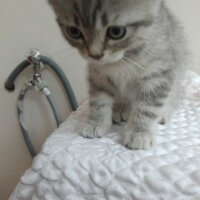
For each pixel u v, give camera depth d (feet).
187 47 0.77
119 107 0.63
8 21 0.79
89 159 0.44
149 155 0.44
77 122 0.59
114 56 0.47
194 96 0.78
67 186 0.41
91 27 0.43
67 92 0.83
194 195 0.35
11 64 0.84
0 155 0.94
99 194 0.40
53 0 0.48
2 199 0.98
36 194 0.44
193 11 0.84
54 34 0.80
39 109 0.88
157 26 0.50
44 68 0.83
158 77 0.54
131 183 0.38
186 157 0.42
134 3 0.42
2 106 0.88
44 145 0.50
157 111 0.55
